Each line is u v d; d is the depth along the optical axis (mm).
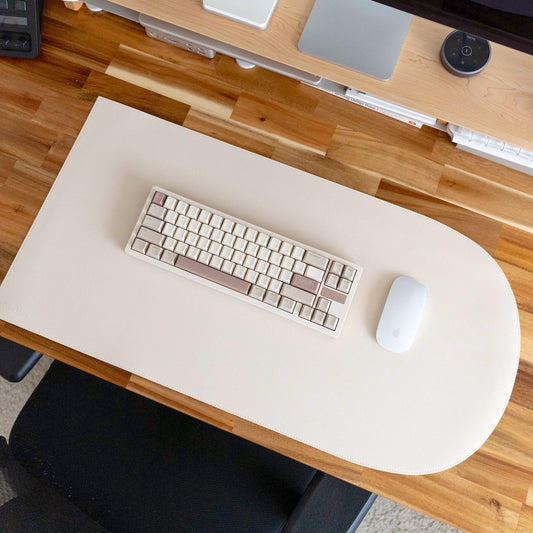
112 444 1238
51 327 1018
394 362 1013
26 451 1227
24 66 1154
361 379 1009
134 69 1174
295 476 1228
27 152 1114
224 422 1070
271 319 1022
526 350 1094
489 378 1012
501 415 1008
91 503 1211
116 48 1176
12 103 1135
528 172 1131
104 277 1031
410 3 777
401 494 1045
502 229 1135
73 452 1229
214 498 1216
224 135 1164
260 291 986
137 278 1032
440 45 933
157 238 996
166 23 1100
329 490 1038
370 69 918
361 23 936
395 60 922
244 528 1203
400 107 1081
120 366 1009
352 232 1052
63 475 1219
